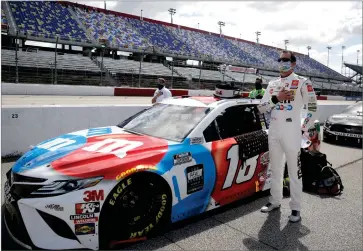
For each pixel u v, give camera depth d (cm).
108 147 253
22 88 1531
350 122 748
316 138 441
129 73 2400
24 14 2539
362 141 705
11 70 1839
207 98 356
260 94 646
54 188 208
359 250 257
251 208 331
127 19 3362
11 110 441
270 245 256
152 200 246
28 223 206
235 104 337
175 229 273
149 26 3491
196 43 3759
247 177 325
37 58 2033
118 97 1797
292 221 301
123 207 232
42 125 471
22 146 456
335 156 624
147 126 316
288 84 299
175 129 296
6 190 235
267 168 350
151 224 246
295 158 301
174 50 3284
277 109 305
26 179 215
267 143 347
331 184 386
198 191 276
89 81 2111
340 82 5297
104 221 220
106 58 2538
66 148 251
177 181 258
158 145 264
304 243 264
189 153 270
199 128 290
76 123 508
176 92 2136
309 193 392
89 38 2728
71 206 208
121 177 223
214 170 287
